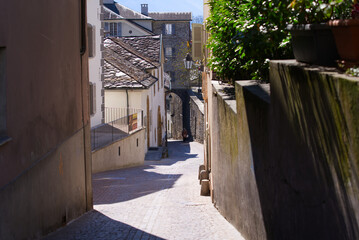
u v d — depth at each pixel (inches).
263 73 313.0
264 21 260.1
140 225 369.4
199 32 709.9
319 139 157.2
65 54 377.4
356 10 147.2
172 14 2733.8
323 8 163.2
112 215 423.8
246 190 295.7
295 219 189.9
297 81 175.6
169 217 411.5
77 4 424.5
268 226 238.2
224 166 399.2
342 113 135.3
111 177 773.3
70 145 389.4
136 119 1112.2
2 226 227.1
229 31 332.8
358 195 127.5
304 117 171.6
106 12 2472.9
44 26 315.6
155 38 1662.2
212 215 427.2
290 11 213.5
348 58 148.3
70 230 341.1
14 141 252.4
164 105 1977.1
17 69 259.9
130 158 1045.8
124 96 1225.4
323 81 148.8
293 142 187.9
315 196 164.4
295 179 188.1
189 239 314.7
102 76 1016.2
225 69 375.6
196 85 2568.9
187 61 1076.5
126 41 1654.8
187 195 584.7
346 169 135.1
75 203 403.5
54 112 339.9
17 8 260.1
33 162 285.7
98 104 995.9
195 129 2058.3
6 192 234.5
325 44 163.8
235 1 315.9
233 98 382.6
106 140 907.4
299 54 188.4
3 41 238.1
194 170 960.9
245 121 284.8
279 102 205.0
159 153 1366.9
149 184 692.7
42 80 309.9
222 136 403.5
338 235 143.9
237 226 339.6
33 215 281.9
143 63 1418.6
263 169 244.4
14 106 254.4
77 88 421.4
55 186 337.4
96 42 984.9
